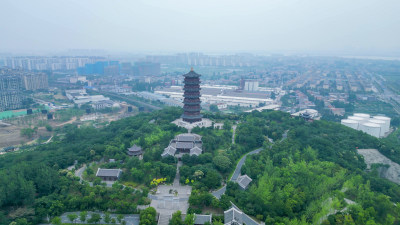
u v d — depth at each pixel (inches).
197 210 5802.2
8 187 5895.7
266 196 5905.5
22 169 6811.0
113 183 6919.3
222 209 5935.0
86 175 7278.5
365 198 6013.8
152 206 6058.1
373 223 5093.5
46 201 5895.7
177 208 5994.1
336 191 6131.9
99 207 6033.5
